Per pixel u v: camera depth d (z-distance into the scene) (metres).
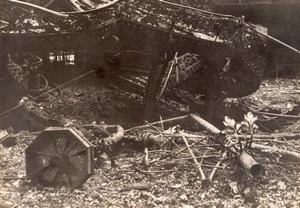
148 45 21.31
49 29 20.53
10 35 20.48
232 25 21.47
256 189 13.42
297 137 19.72
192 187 13.65
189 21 21.09
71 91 27.97
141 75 30.14
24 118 20.25
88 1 25.52
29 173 13.50
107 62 29.81
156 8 20.94
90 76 30.39
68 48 20.98
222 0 36.28
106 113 23.83
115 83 29.52
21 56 24.22
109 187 13.66
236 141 15.03
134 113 24.28
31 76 23.84
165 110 24.34
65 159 13.23
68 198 12.62
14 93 22.14
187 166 15.16
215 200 12.73
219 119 23.86
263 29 29.78
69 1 24.62
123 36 21.03
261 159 15.70
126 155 16.75
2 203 12.09
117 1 20.33
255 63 22.55
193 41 21.39
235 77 22.86
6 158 16.16
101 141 15.79
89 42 20.83
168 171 14.73
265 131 22.83
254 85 23.12
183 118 20.66
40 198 12.58
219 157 15.21
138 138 17.52
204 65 23.20
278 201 12.71
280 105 28.47
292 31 37.75
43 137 13.32
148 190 13.47
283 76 38.25
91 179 14.10
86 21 20.50
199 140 16.27
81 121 21.84
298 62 37.88
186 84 24.09
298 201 12.69
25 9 20.45
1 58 21.84
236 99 28.69
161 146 16.97
